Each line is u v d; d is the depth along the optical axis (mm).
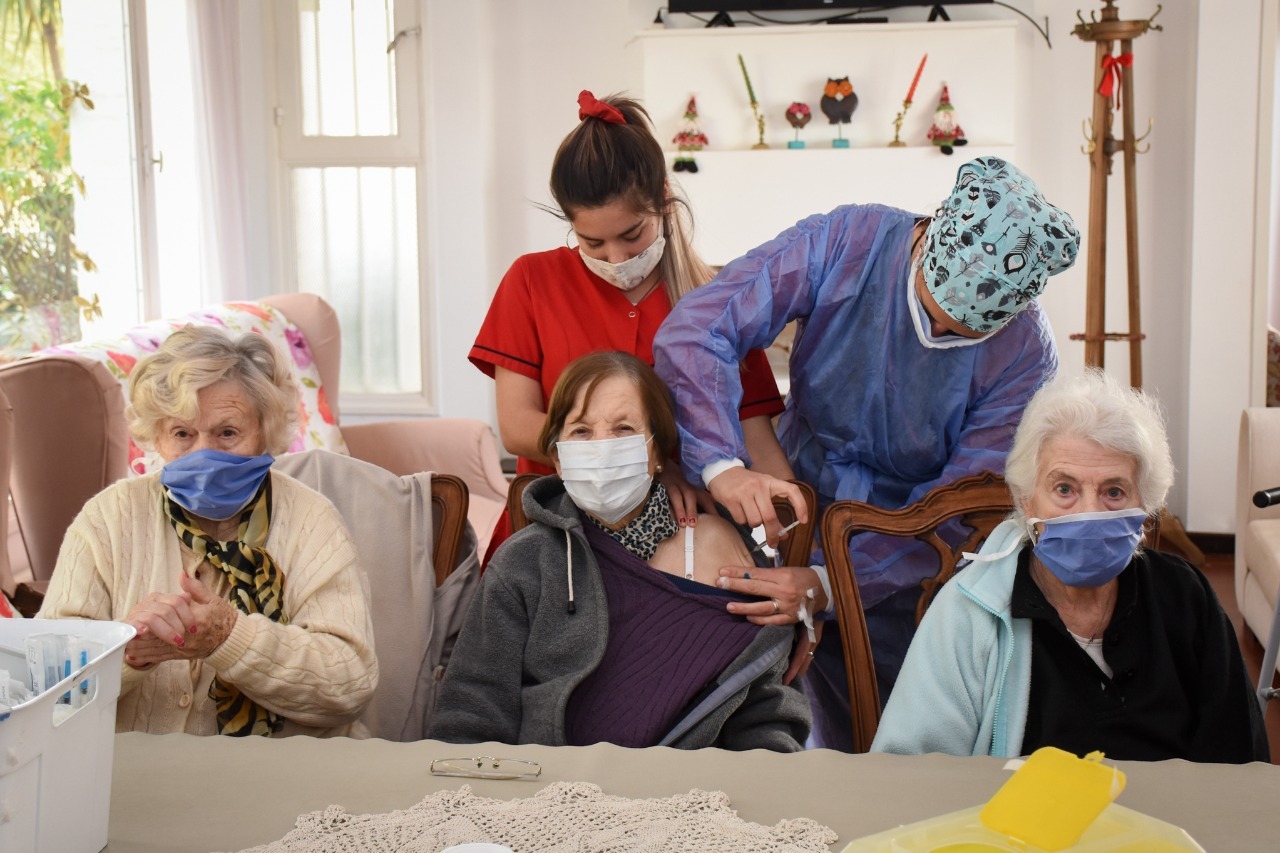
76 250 3516
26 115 3307
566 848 1004
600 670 1575
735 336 1767
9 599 2158
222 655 1425
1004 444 1825
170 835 1039
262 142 4676
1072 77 4824
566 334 2018
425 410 4859
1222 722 1397
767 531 1654
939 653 1430
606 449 1564
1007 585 1431
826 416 1904
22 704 882
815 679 1969
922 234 1780
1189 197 4672
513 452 2068
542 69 4992
